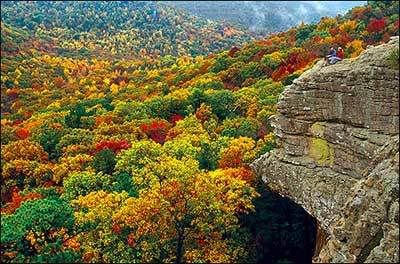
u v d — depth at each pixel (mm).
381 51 26562
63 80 174250
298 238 32438
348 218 21938
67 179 43062
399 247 19219
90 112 80250
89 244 30844
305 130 28750
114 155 48688
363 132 25625
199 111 65562
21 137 73875
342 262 20953
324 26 100812
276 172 29625
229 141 46531
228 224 31375
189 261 30312
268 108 59125
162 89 97625
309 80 28422
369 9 97938
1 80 157000
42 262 27188
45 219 29422
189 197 30656
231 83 86750
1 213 40688
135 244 30812
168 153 45188
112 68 197375
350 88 26234
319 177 27219
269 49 96438
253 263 31688
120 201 34125
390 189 20953
